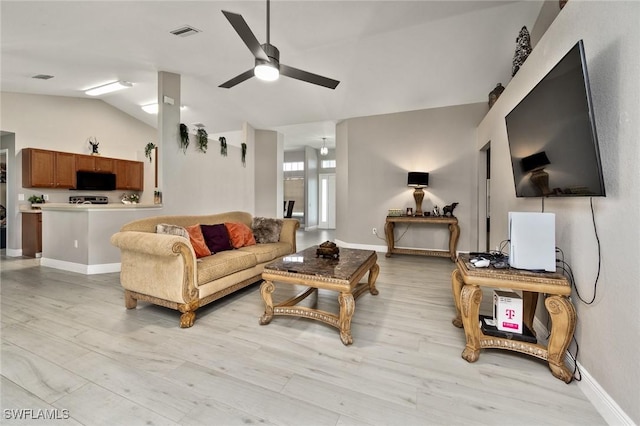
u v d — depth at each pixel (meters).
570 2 1.79
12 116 5.04
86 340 2.11
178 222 3.21
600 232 1.50
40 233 4.99
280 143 7.66
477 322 1.90
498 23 3.42
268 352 1.98
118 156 6.43
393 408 1.46
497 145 3.44
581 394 1.57
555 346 1.71
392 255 5.42
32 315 2.55
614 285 1.38
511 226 1.92
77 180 5.63
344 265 2.47
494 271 1.86
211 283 2.60
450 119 5.21
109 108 6.27
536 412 1.44
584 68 1.41
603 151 1.46
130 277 2.62
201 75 4.63
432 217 4.95
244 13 3.04
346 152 6.16
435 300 3.02
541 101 1.85
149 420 1.37
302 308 2.40
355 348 2.04
